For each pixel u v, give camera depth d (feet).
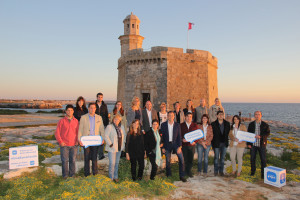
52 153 33.71
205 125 27.43
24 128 70.59
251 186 23.36
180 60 86.48
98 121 24.66
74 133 23.38
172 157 31.81
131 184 21.84
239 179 25.46
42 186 20.74
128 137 23.65
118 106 28.76
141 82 90.02
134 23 104.17
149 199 19.24
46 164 26.63
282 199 20.08
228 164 32.42
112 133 23.30
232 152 27.09
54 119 103.60
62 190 19.25
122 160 27.35
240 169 26.58
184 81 86.84
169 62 84.74
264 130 26.02
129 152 23.75
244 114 339.57
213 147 27.09
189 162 26.53
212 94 97.71
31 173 23.31
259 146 26.09
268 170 24.14
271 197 20.49
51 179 23.31
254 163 26.78
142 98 90.89
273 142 55.47
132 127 23.98
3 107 369.30
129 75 94.12
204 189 22.12
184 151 26.66
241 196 20.61
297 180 25.48
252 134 25.58
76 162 27.04
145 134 25.21
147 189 21.45
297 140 60.44
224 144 26.89
